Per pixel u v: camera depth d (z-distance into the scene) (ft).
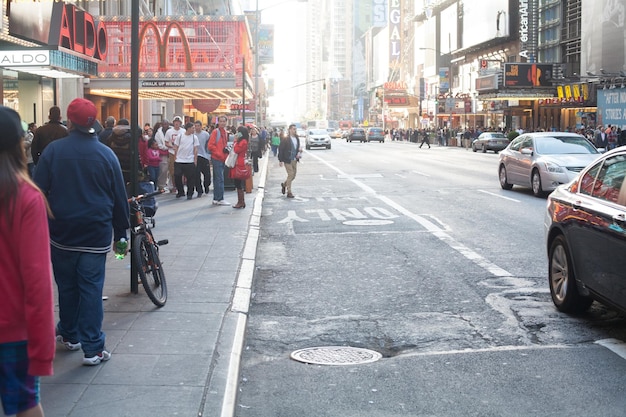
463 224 49.60
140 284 29.84
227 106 176.14
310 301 29.71
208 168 67.72
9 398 11.09
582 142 69.05
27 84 68.69
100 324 20.06
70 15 53.98
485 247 40.63
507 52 246.27
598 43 163.94
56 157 19.62
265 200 68.23
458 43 290.15
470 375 20.38
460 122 298.35
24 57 49.32
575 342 23.29
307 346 23.84
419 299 29.45
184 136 62.49
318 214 57.16
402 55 501.15
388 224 50.55
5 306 10.91
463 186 78.33
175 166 63.21
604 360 21.36
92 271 19.81
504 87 185.78
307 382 20.27
